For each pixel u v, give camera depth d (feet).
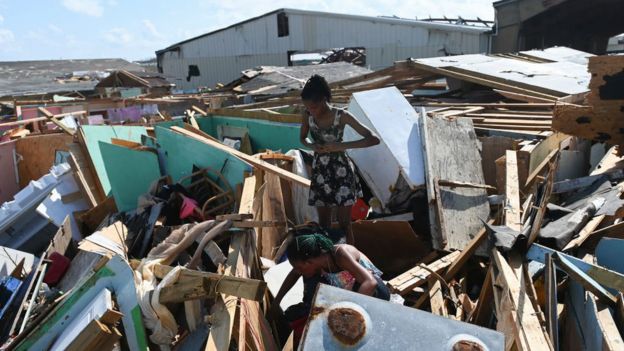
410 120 17.60
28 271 12.78
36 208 17.30
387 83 35.83
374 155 17.08
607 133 15.75
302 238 9.42
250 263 11.09
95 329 7.27
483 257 12.87
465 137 18.11
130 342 8.25
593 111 15.78
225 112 27.68
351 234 13.16
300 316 10.02
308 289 9.86
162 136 20.53
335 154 12.59
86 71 104.27
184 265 10.75
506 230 10.98
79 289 8.80
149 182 19.70
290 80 54.08
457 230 14.92
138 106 50.01
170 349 8.48
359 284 8.97
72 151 20.03
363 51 85.51
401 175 16.24
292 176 15.07
